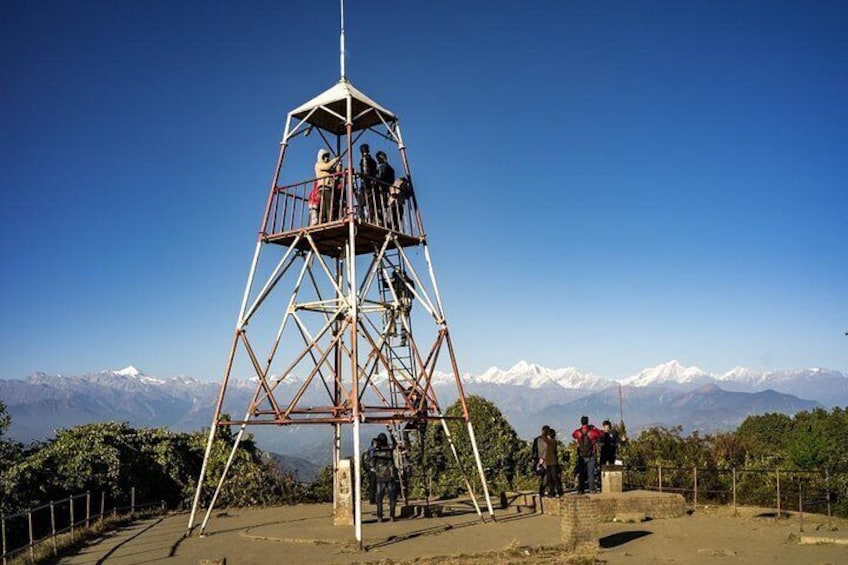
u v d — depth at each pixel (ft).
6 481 88.63
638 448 114.11
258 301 84.64
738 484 102.47
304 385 82.69
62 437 108.27
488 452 120.47
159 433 119.14
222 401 83.76
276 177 87.04
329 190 85.40
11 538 87.71
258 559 63.62
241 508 111.04
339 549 66.90
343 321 90.12
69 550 72.54
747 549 67.82
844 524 82.38
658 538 73.26
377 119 96.02
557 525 78.28
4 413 98.37
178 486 114.52
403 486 96.17
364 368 84.53
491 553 62.85
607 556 64.08
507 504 96.58
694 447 115.55
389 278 91.56
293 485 119.96
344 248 91.09
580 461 96.58
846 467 118.21
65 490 98.02
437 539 70.74
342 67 89.25
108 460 104.27
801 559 62.95
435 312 88.28
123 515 100.07
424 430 98.73
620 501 85.92
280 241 87.10
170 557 66.13
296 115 89.51
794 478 101.30
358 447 71.51
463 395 88.38
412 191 90.43
